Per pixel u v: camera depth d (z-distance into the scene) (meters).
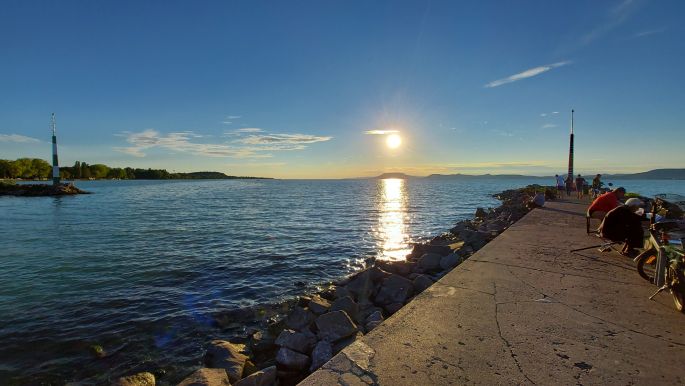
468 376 3.05
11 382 5.96
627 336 3.75
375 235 21.39
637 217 7.12
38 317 8.66
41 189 72.38
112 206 45.62
